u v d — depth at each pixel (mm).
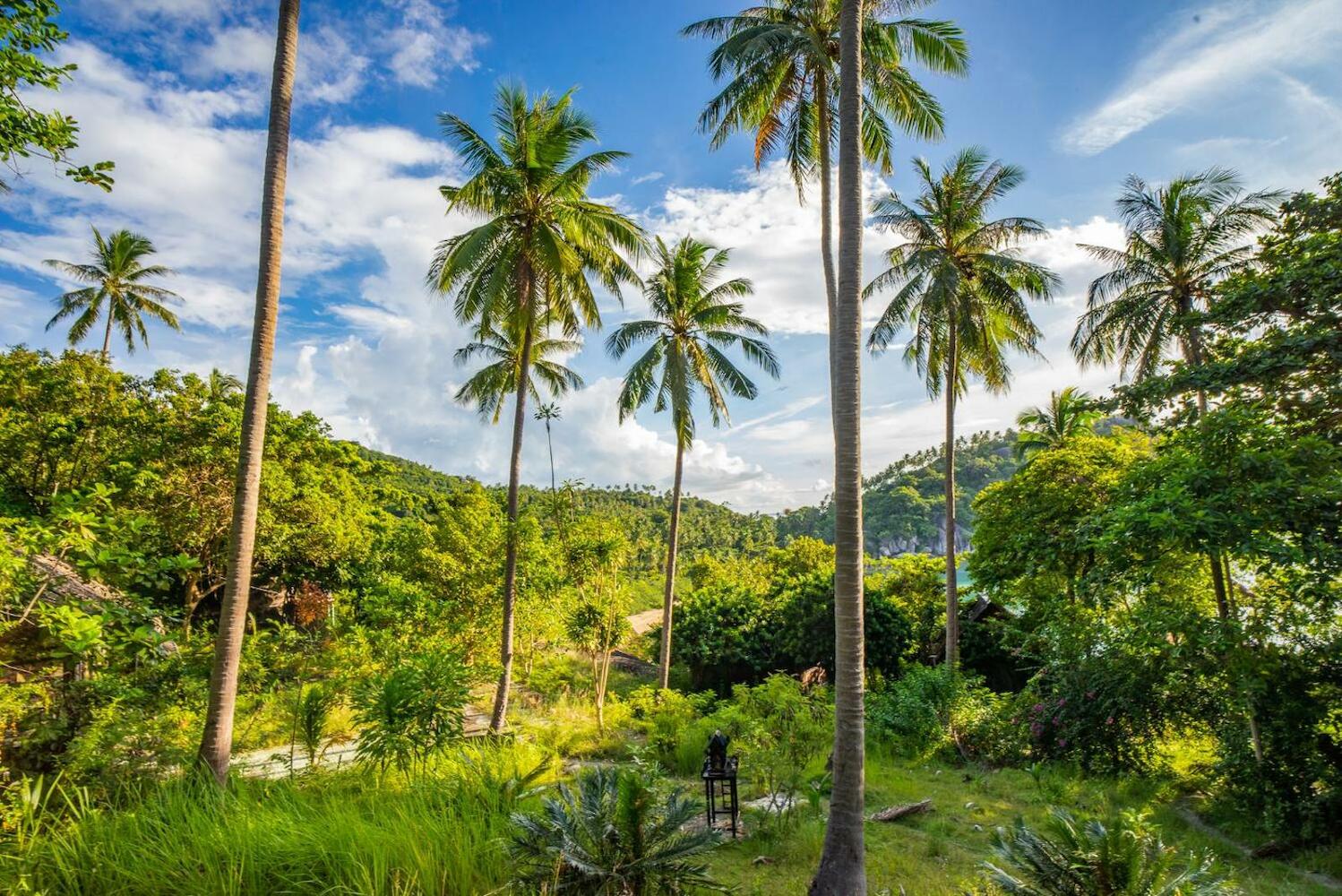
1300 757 8008
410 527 17062
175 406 15938
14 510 15000
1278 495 7781
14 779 5484
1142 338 16406
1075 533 11047
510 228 13180
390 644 12234
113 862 3969
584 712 14781
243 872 3994
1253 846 7695
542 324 15180
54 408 16844
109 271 25750
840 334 6027
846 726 5492
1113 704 10125
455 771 6285
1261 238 10203
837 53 11633
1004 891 4430
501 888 4105
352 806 5027
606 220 13148
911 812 8266
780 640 21047
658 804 5188
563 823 4574
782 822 7324
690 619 22875
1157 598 10125
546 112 13250
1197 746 10391
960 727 12836
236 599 6395
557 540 15750
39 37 4750
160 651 6555
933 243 17016
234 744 9430
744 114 12406
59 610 5062
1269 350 8938
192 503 15297
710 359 18359
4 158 4914
